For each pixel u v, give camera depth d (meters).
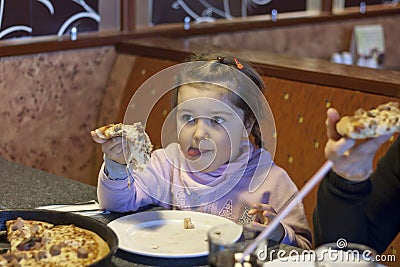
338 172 1.17
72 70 2.44
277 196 1.56
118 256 1.25
